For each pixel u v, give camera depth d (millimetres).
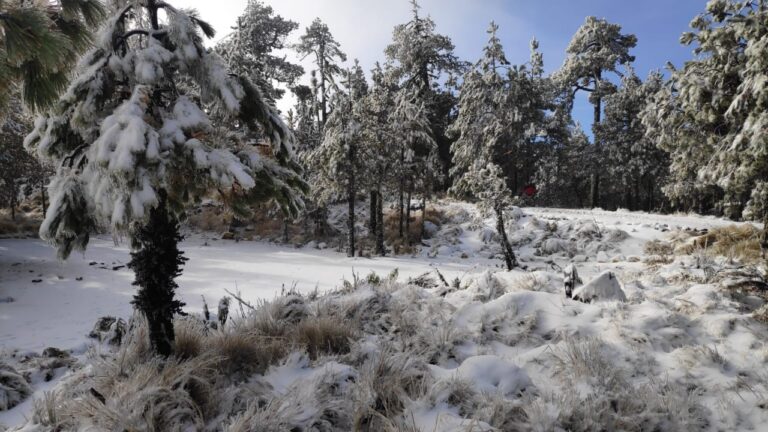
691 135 13711
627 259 16656
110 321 8391
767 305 5656
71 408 3682
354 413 3727
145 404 3451
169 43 4320
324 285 13922
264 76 30547
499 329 5801
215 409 3746
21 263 17031
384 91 25875
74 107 3971
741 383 4121
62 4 3039
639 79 34250
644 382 4324
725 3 12039
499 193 16750
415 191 25328
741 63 11773
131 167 3330
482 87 30828
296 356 4695
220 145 4090
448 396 4004
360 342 5297
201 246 24203
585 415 3719
